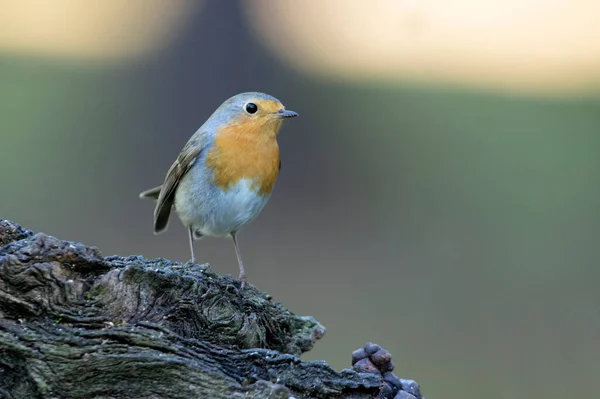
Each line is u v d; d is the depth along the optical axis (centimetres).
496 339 1112
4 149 1564
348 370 501
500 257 1363
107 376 466
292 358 494
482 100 1845
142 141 1691
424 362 1076
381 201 1567
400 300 1214
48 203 1454
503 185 1587
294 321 600
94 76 1789
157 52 1822
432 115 1809
